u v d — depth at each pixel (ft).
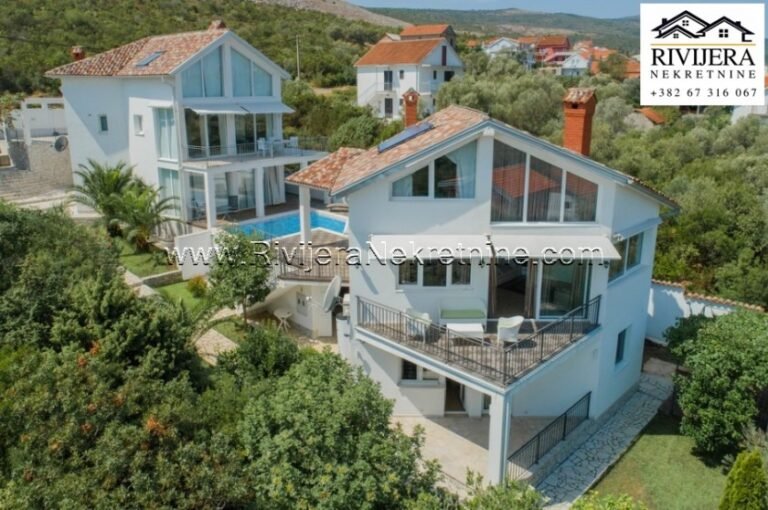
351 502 48.21
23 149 193.16
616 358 89.30
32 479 47.11
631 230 80.74
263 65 158.20
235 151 155.94
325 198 165.17
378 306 78.59
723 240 124.57
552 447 75.66
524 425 81.05
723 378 72.49
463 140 71.51
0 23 280.72
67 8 319.06
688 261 125.18
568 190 75.66
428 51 350.43
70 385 54.13
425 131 84.58
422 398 81.97
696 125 279.90
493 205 76.23
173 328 71.26
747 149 234.58
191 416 55.57
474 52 491.31
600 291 78.54
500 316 81.30
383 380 81.56
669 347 88.22
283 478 48.57
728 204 134.82
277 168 166.20
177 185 146.41
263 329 82.48
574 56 627.87
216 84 148.97
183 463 47.29
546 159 73.92
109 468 45.65
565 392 82.58
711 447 74.64
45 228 86.94
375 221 75.61
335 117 270.67
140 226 133.90
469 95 280.72
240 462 51.42
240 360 76.23
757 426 76.64
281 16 554.46
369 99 364.58
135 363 67.21
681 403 76.84
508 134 71.56
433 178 74.59
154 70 141.18
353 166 85.25
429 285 78.95
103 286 72.08
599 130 220.84
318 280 99.91
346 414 53.06
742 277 115.34
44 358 61.67
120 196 137.18
